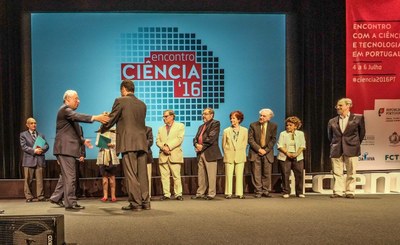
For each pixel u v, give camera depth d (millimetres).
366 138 8164
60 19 8266
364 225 4898
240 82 8539
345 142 7121
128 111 5605
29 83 8227
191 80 8453
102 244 4133
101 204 6703
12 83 8125
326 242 4168
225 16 8500
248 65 8555
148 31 8375
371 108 8172
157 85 8398
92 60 8312
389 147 8203
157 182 8102
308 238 4316
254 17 8547
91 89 8312
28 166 7453
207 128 7309
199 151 7289
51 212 5852
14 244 3674
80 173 8227
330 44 8562
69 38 8273
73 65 8289
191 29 8438
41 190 7578
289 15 8539
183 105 8445
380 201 6719
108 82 8344
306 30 8516
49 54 8250
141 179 5824
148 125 8383
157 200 7137
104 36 8320
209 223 5012
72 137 5902
